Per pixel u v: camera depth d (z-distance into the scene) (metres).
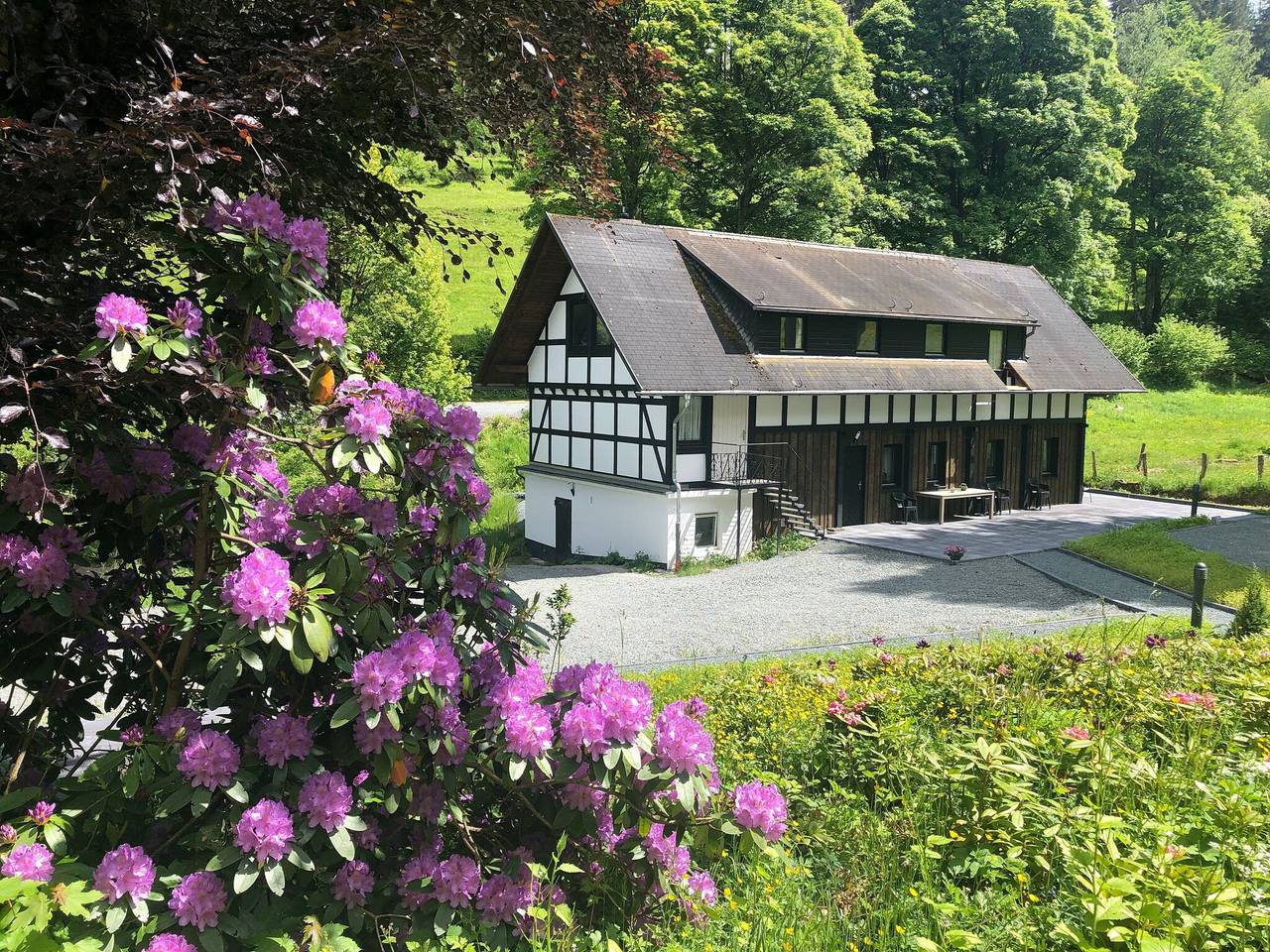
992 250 39.34
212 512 3.35
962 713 6.07
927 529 23.59
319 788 2.97
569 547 23.66
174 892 2.77
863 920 3.62
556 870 3.44
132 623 3.89
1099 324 51.38
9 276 3.53
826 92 33.62
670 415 20.28
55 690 3.65
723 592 17.16
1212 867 3.40
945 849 4.12
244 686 3.37
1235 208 51.78
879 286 25.03
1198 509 24.62
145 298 3.93
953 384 24.42
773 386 20.70
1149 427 38.81
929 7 41.97
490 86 4.53
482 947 3.21
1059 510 27.25
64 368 3.19
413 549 3.53
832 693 6.47
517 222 56.12
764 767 5.55
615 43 4.70
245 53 3.92
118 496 3.54
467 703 3.60
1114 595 15.74
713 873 4.17
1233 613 14.05
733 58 32.41
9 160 3.13
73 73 3.50
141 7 3.59
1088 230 42.78
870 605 15.62
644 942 3.44
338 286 5.14
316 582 3.07
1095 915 3.04
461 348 42.66
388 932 3.25
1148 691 6.10
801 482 22.77
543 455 24.81
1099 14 43.47
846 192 34.09
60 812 3.07
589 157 5.10
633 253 22.36
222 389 3.04
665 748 3.35
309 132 4.06
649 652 12.79
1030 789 4.41
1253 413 41.19
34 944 2.43
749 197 34.97
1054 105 38.62
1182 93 51.34
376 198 4.63
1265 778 4.45
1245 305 55.56
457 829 3.59
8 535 3.15
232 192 3.85
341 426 3.26
